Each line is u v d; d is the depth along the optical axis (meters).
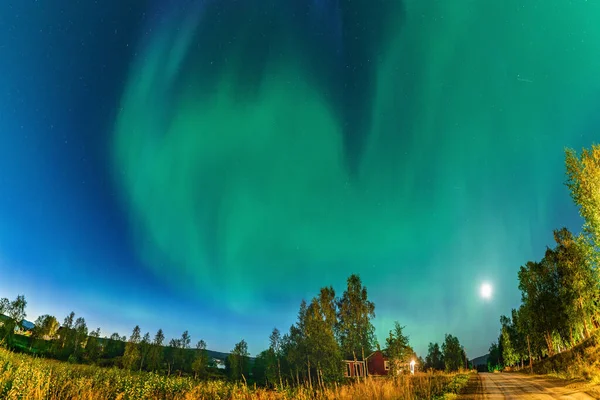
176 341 72.88
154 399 20.98
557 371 35.16
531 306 47.22
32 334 55.44
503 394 19.72
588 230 22.23
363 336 41.56
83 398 16.16
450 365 87.25
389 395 17.44
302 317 42.59
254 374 57.16
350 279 43.47
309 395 20.94
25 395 13.34
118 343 69.50
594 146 22.05
